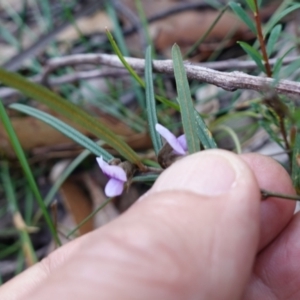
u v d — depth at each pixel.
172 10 0.21
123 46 0.20
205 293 0.08
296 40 0.16
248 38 0.20
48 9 0.23
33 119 0.18
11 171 0.19
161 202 0.08
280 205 0.11
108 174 0.09
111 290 0.07
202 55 0.20
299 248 0.11
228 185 0.08
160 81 0.19
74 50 0.22
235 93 0.18
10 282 0.12
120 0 0.22
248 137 0.17
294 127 0.11
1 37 0.24
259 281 0.12
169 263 0.08
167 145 0.09
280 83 0.10
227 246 0.08
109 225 0.08
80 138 0.10
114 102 0.19
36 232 0.18
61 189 0.18
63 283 0.07
